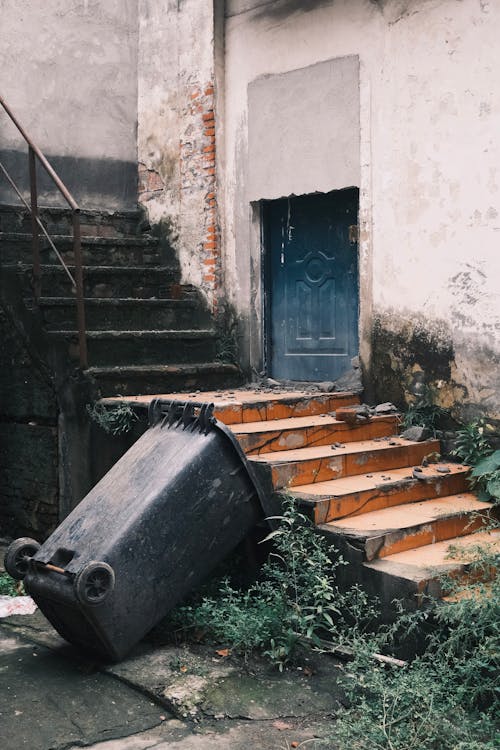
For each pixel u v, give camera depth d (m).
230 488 4.38
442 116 5.54
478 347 5.41
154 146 7.66
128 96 7.90
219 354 6.92
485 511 4.95
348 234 6.46
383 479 5.05
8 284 6.11
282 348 6.97
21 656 4.18
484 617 3.67
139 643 4.26
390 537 4.38
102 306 6.38
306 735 3.39
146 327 6.77
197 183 7.20
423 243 5.69
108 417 5.46
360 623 4.23
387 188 5.90
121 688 3.80
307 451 5.16
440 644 3.72
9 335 6.21
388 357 5.96
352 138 6.11
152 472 4.30
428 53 5.59
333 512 4.57
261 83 6.73
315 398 5.88
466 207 5.43
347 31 6.10
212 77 7.00
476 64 5.33
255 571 4.71
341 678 3.81
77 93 7.75
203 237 7.16
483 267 5.35
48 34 7.61
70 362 5.73
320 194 6.63
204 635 4.30
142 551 4.04
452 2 5.43
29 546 4.25
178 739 3.36
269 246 7.01
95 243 7.17
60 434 5.86
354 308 6.47
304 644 4.11
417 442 5.57
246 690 3.75
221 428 4.37
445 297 5.58
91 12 7.80
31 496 6.16
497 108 5.23
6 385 6.32
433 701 3.40
